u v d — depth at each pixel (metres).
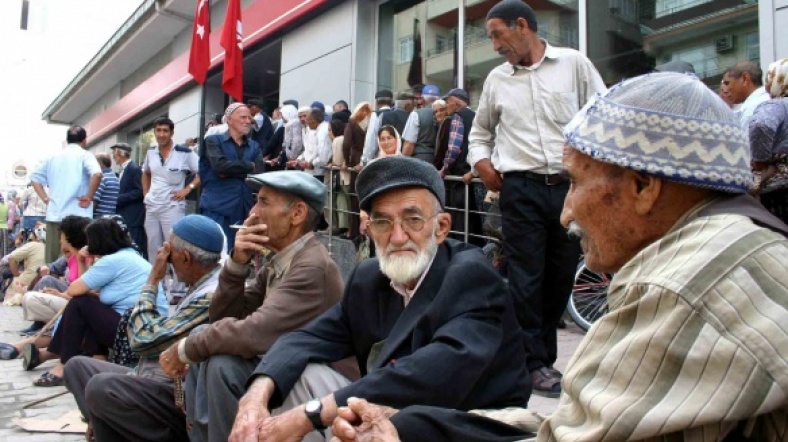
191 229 2.83
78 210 7.69
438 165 5.94
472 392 1.75
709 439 0.91
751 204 1.08
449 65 8.91
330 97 10.80
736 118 1.11
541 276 3.49
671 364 0.93
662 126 1.07
